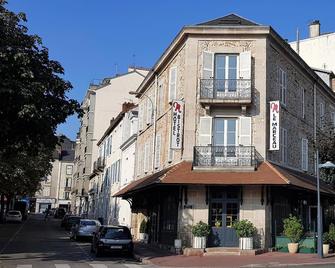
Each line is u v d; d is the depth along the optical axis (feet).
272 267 58.34
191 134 80.48
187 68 82.58
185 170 77.51
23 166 129.80
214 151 78.54
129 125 137.28
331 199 102.47
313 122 105.19
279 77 87.81
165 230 85.61
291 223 76.43
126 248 74.64
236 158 77.77
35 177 149.18
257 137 79.51
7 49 55.42
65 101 64.08
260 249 73.92
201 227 74.43
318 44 148.97
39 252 76.02
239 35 82.58
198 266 58.39
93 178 205.87
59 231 146.72
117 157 150.10
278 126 79.92
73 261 64.03
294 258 66.49
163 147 93.61
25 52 58.03
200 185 77.36
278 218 80.53
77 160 270.87
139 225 112.57
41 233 132.05
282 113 87.61
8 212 201.46
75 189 271.49
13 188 143.33
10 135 61.98
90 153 212.84
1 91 54.13
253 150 77.97
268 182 72.74
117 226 77.71
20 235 119.24
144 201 106.63
